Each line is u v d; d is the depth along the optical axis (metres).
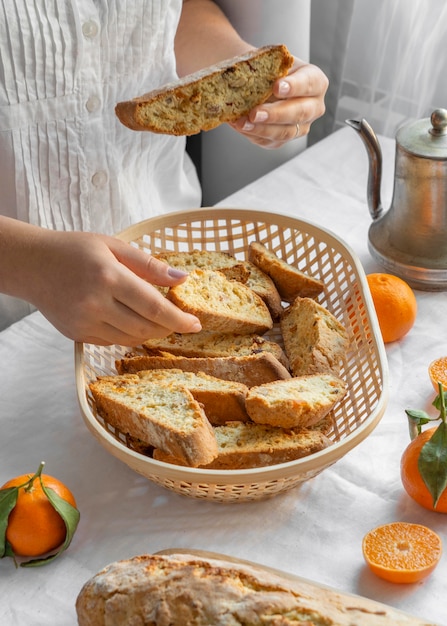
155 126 1.18
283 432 1.10
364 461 1.12
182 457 1.05
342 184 1.52
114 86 1.37
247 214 1.32
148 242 1.34
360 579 1.03
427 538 1.03
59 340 1.28
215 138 1.71
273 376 1.15
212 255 1.31
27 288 1.14
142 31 1.35
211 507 1.09
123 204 1.45
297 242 1.38
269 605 0.90
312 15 1.80
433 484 1.04
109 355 1.22
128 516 1.08
